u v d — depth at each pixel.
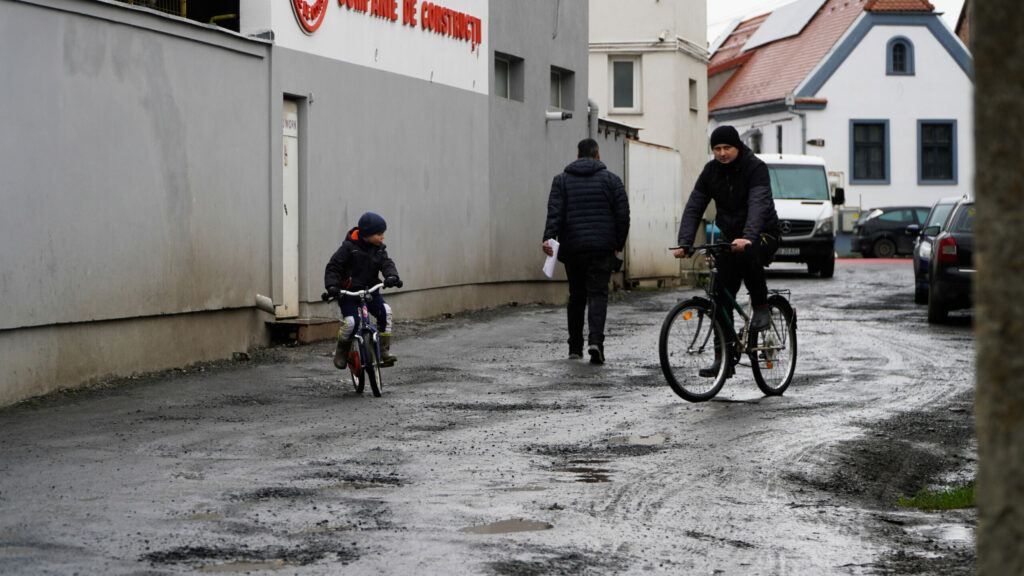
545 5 23.02
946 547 5.56
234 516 5.85
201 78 12.41
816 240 31.69
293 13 14.29
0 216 9.41
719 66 69.12
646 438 8.41
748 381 11.61
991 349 2.39
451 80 19.06
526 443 8.18
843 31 57.09
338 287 10.44
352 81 15.80
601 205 13.06
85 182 10.51
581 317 13.40
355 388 10.70
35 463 7.21
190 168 12.20
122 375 11.15
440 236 18.75
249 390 10.68
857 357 13.65
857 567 5.16
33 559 4.98
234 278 13.08
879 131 57.44
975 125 2.39
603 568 5.04
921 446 8.23
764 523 5.97
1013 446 2.37
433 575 4.85
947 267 17.67
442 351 14.04
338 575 4.82
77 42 10.41
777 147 58.66
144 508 5.99
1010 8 2.34
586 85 25.20
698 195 10.49
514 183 21.75
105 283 10.78
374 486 6.68
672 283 29.14
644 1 38.94
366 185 16.25
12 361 9.65
